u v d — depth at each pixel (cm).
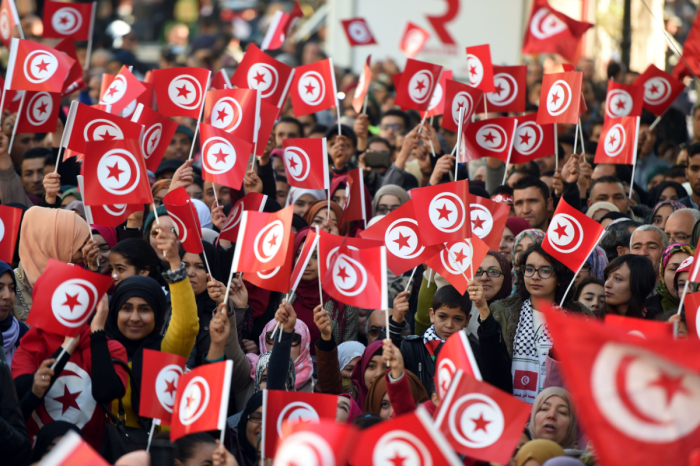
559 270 1328
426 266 1521
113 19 5012
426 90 1917
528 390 1260
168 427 1114
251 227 1137
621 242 1614
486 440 895
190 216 1238
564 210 1316
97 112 1370
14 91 1853
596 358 679
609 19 3856
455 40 3675
